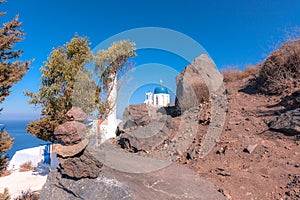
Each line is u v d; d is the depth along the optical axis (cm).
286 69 744
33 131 786
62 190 378
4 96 486
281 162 401
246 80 934
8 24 532
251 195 344
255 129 538
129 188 342
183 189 364
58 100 779
